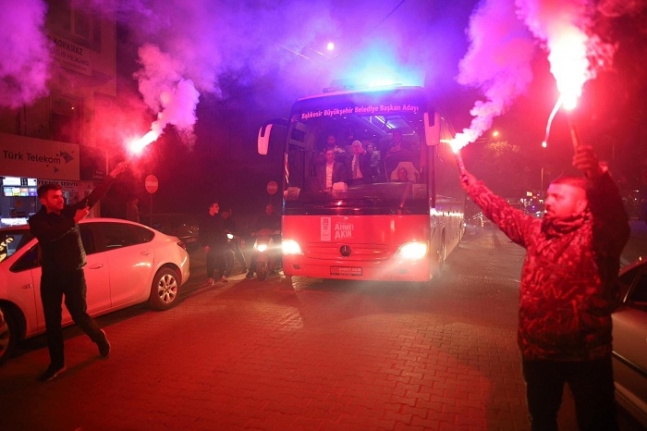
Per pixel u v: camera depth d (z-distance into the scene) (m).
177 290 7.52
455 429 3.53
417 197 7.57
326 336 5.82
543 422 2.42
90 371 4.73
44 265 4.52
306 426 3.57
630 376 3.36
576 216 2.31
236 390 4.24
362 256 7.76
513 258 13.98
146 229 7.29
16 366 4.95
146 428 3.58
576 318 2.23
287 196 8.28
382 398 4.05
